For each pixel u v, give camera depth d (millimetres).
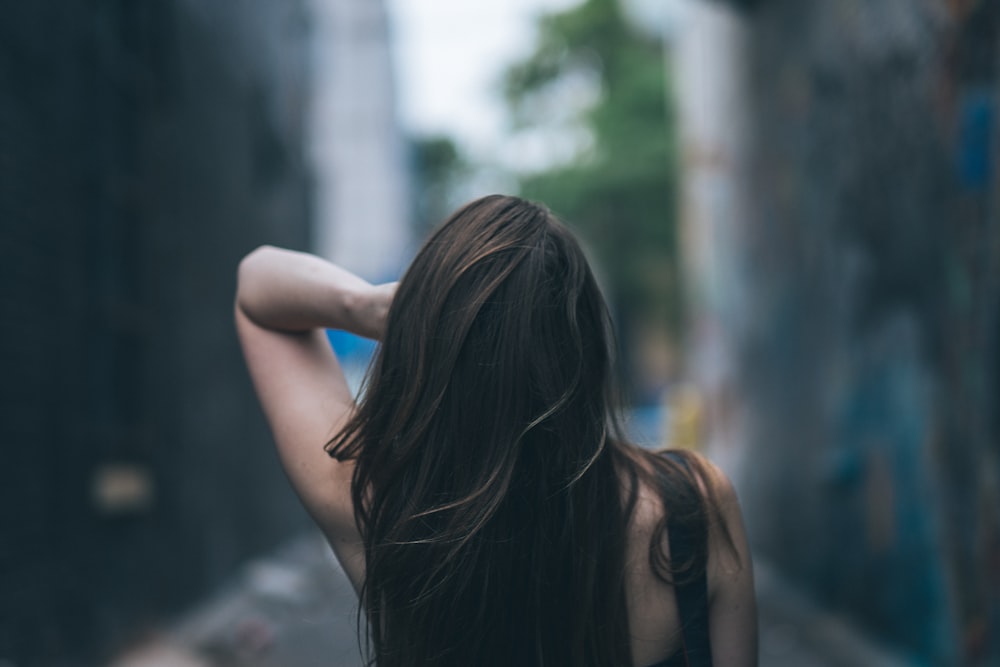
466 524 977
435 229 1060
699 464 1104
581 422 1011
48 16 4227
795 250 6711
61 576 4215
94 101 4824
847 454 5609
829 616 5895
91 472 4648
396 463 1003
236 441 7578
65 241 4422
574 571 1002
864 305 5266
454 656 1016
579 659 1004
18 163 3902
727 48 8844
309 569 8039
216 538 6902
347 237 16406
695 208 11266
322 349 1206
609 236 27438
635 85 26172
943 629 4188
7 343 3756
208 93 6875
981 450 3711
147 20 5625
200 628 5711
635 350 33656
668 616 1056
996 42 3434
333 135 16141
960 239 3861
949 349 4043
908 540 4637
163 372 5758
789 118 6719
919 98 4277
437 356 995
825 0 5684
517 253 1011
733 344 9094
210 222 6910
